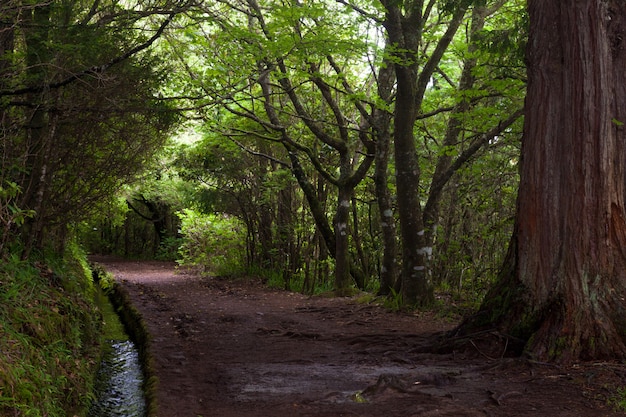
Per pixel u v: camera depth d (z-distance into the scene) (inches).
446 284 581.6
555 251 269.3
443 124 650.8
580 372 234.1
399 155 466.0
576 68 268.1
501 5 516.7
